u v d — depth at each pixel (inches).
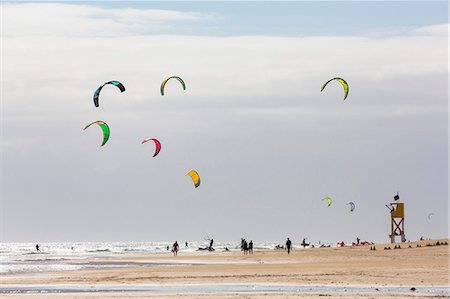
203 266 2057.1
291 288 1344.7
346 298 1182.9
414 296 1210.0
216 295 1234.0
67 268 2317.9
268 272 1700.3
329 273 1632.6
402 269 1705.2
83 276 1729.8
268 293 1258.6
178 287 1389.0
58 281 1573.6
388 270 1684.3
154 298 1205.7
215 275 1646.2
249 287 1369.3
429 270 1673.2
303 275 1599.4
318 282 1443.2
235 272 1722.4
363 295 1221.7
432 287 1348.4
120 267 2325.3
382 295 1222.9
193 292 1294.3
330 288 1339.8
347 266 1839.3
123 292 1314.0
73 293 1310.3
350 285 1386.6
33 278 1695.4
